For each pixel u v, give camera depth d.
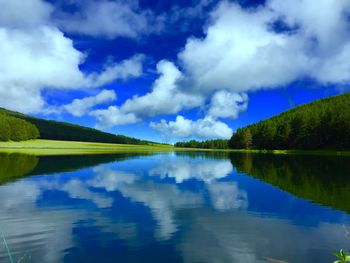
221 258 12.31
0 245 13.57
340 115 113.50
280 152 132.25
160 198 24.12
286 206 21.47
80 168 46.75
